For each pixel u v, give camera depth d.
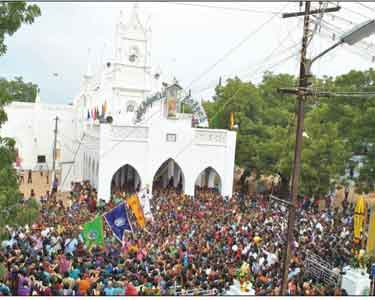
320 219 28.94
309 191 37.06
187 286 15.63
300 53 13.51
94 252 18.66
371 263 20.20
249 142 44.38
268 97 52.00
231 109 47.59
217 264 17.91
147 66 55.31
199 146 40.66
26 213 11.02
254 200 36.38
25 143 56.97
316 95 13.22
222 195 40.06
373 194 34.69
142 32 55.03
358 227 21.39
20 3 10.39
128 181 45.66
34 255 17.22
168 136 39.59
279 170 38.81
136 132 38.69
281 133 42.03
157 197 34.34
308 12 13.01
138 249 19.19
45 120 57.78
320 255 20.86
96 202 31.73
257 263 18.80
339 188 39.62
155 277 15.52
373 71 39.22
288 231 13.25
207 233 22.84
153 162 39.28
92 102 54.25
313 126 38.97
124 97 55.16
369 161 36.78
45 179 51.38
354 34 12.09
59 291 13.55
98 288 14.09
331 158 36.19
